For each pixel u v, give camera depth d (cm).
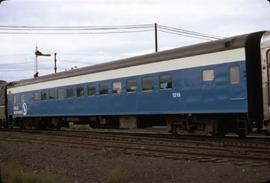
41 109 3166
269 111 1664
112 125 2591
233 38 1795
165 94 2105
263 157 1284
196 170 1158
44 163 1426
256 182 955
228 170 1126
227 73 1803
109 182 1077
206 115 1967
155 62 2166
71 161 1431
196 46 1969
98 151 1661
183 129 2092
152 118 2370
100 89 2559
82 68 2761
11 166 1270
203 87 1909
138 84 2272
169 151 1529
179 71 2028
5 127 3809
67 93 2867
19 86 3506
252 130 1845
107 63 2545
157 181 1061
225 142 1702
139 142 1877
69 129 3519
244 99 1736
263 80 1688
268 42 1678
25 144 2050
